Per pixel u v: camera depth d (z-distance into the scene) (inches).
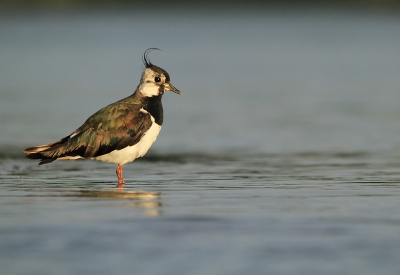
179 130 920.3
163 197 498.0
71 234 392.5
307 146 797.2
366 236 389.1
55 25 3228.3
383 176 598.9
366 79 1510.8
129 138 555.5
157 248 368.8
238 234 393.1
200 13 3882.9
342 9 3873.0
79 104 1146.7
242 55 2113.7
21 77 1568.7
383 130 906.7
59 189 534.6
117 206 463.5
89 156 553.9
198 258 354.6
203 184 560.1
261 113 1066.1
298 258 353.7
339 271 337.4
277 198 492.7
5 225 410.6
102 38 2679.6
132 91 1311.5
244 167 659.4
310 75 1605.6
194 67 1797.5
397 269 339.3
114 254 359.9
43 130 898.1
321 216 433.7
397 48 2242.9
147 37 2714.1
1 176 604.1
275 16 3651.6
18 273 334.3
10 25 3221.0
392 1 3855.8
